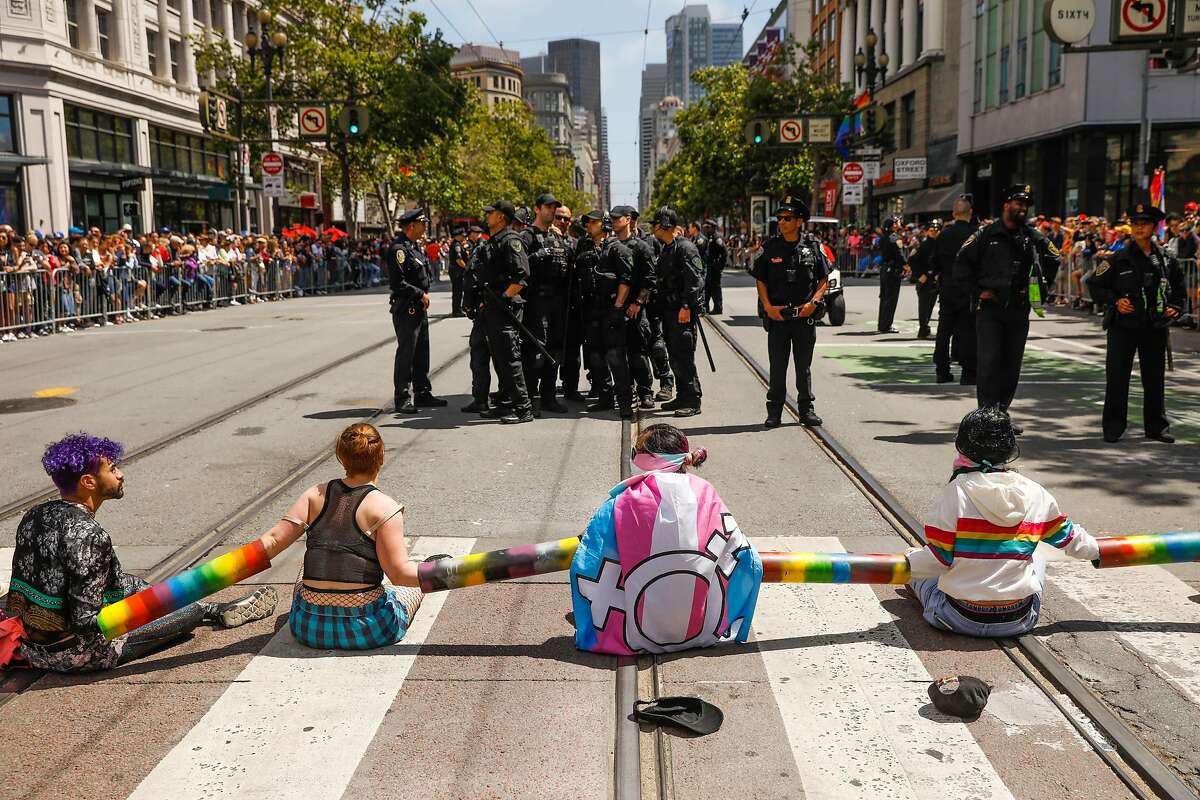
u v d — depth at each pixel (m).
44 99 31.27
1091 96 29.95
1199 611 4.55
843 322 17.06
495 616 4.62
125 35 36.25
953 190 42.91
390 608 4.31
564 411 9.72
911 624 4.46
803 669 4.02
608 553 4.16
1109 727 3.47
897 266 15.67
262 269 26.27
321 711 3.70
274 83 35.62
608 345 9.20
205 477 7.16
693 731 3.48
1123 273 7.70
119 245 20.14
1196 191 30.41
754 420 9.09
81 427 9.02
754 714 3.64
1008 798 3.09
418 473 7.23
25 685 3.99
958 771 3.24
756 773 3.24
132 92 36.47
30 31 30.58
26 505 6.50
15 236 16.98
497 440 8.35
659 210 9.26
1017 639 4.28
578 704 3.74
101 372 12.55
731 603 4.21
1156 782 3.12
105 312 19.30
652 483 4.15
